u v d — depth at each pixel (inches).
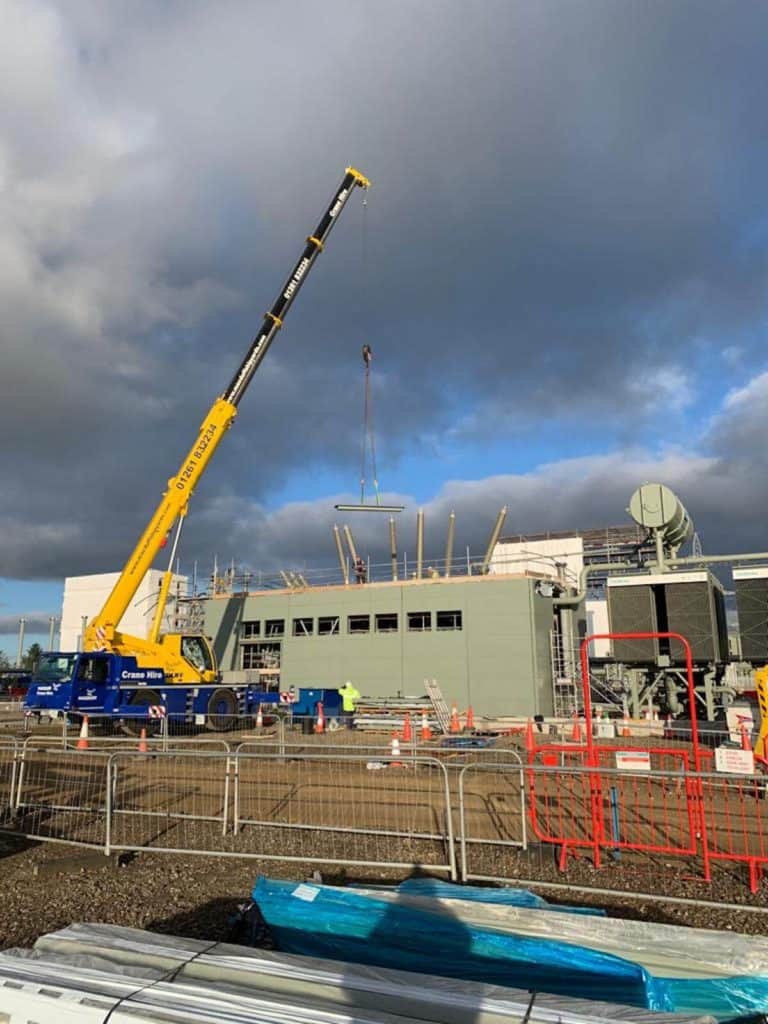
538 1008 133.0
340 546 1604.3
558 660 1381.6
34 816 438.9
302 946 208.8
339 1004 136.8
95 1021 128.4
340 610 1418.6
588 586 1667.1
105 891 300.2
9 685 2229.3
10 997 135.9
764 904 284.7
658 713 1175.0
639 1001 172.9
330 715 1143.6
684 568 1395.2
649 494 1285.7
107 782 370.3
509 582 1284.4
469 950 191.5
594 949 193.0
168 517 1085.1
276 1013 128.6
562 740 788.0
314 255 1182.3
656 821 421.1
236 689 1120.8
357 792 510.0
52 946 163.9
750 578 1079.6
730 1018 175.2
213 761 660.1
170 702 1024.2
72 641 2261.3
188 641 1114.1
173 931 254.8
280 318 1162.6
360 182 1216.8
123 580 1047.0
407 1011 133.6
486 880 314.7
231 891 299.7
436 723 1077.8
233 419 1143.0
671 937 197.8
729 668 1275.8
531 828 398.3
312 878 313.1
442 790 513.0
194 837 387.9
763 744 599.2
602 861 343.3
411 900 221.0
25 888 304.7
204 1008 130.3
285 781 558.6
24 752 463.8
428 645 1323.8
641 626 1104.2
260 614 1510.8
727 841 376.8
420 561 1498.5
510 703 1244.5
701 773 309.3
